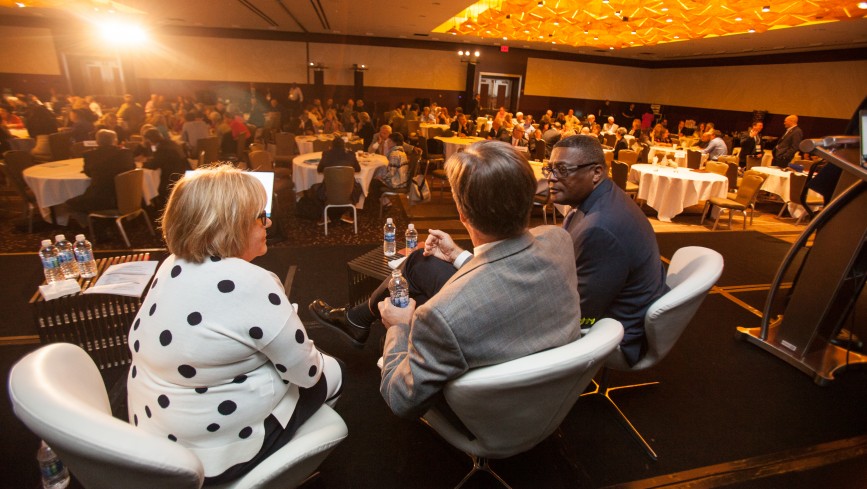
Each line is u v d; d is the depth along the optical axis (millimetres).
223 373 978
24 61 12625
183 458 765
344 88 15023
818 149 2123
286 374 1069
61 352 956
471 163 988
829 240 2291
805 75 11945
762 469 1744
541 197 5148
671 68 16266
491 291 964
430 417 1335
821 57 11492
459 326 933
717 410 2082
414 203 5668
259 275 1008
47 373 844
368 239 4379
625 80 17109
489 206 970
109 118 7500
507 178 956
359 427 1879
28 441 1712
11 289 2984
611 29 10156
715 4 7246
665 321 1490
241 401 1014
